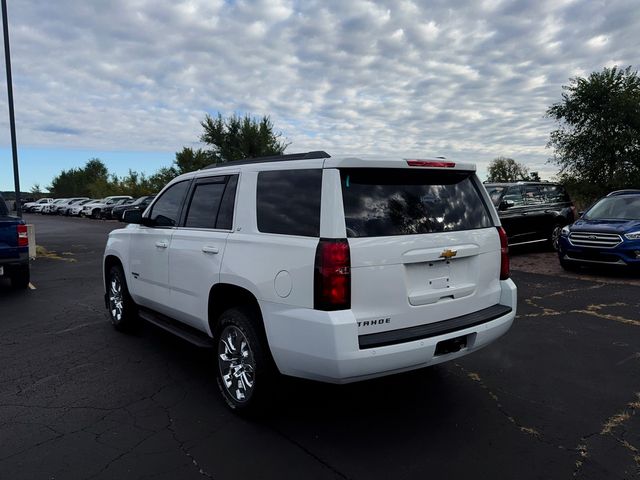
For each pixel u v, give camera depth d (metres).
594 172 23.81
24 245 8.59
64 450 3.18
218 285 3.87
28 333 5.93
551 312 6.73
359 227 3.13
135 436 3.37
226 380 3.82
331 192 3.13
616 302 7.30
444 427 3.50
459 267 3.63
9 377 4.48
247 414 3.60
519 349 5.18
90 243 17.75
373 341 3.06
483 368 4.65
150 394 4.10
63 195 86.12
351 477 2.88
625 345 5.29
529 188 12.85
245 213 3.74
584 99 23.58
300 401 3.96
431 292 3.41
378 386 4.26
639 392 4.07
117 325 5.94
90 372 4.61
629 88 22.91
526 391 4.11
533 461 3.04
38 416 3.68
